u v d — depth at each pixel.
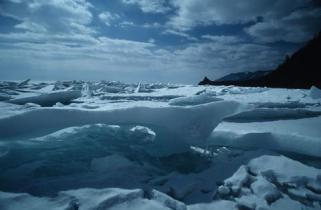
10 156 3.82
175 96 15.48
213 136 4.79
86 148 4.49
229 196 3.00
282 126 5.55
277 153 4.03
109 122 3.88
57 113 3.73
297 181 3.20
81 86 24.83
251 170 3.59
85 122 3.80
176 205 2.67
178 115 4.07
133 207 2.59
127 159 3.96
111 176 3.33
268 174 3.40
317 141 4.02
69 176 3.37
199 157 4.22
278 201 2.83
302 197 2.93
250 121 6.41
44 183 3.07
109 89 22.97
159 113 4.04
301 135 4.29
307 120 6.61
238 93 16.75
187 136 4.05
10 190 2.95
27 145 4.13
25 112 3.59
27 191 2.90
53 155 4.14
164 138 4.33
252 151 4.12
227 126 5.53
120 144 4.75
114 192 2.84
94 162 3.79
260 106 9.40
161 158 4.24
